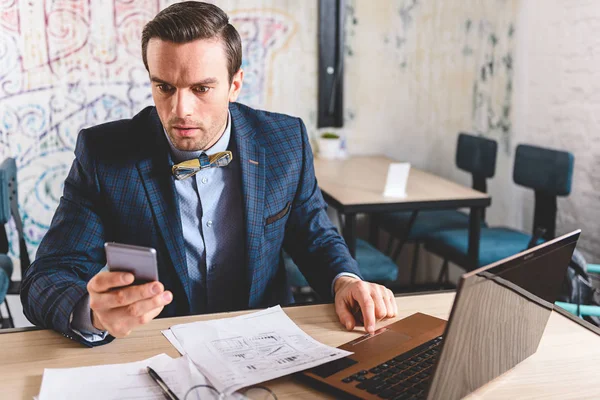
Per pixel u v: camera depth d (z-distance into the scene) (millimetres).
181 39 1169
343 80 3418
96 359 1050
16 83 2947
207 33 1189
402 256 3674
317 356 1026
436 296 1350
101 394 918
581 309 1806
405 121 3564
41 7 2912
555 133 3289
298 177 1525
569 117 3186
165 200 1362
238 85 1370
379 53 3447
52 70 2977
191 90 1209
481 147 3135
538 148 2828
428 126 3596
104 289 940
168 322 1188
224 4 3148
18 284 2568
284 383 973
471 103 3605
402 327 1159
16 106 2969
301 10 3268
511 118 3598
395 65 3482
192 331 1117
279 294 1551
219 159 1370
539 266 977
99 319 1035
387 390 920
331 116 3424
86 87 3033
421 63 3512
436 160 3650
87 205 1345
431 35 3488
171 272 1372
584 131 3094
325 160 3320
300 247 1531
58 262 1261
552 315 1275
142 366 1003
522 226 3607
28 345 1098
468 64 3557
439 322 1183
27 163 3033
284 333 1129
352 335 1158
